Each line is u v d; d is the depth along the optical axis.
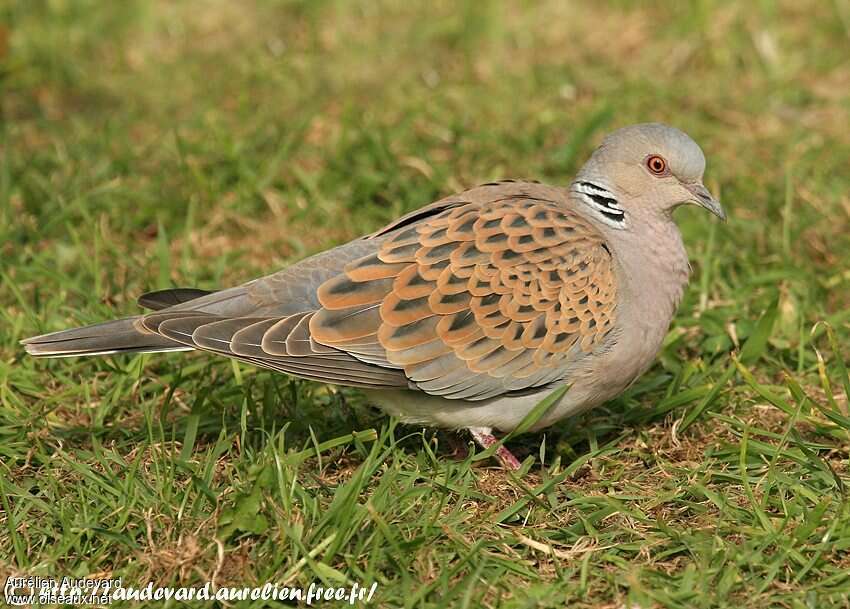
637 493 9.84
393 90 17.53
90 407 11.02
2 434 10.56
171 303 10.45
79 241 13.52
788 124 16.78
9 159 14.77
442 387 9.79
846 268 13.27
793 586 8.63
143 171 15.30
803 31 19.08
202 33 19.62
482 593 8.47
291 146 15.66
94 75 18.36
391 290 9.66
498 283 9.72
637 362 10.20
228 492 9.54
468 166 15.41
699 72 18.30
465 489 9.59
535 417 10.00
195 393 11.23
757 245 13.77
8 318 11.97
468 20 19.14
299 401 11.09
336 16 19.86
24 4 19.39
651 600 8.46
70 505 9.50
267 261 13.82
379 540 8.82
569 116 16.69
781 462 10.19
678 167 10.34
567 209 10.34
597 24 19.61
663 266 10.38
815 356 11.74
